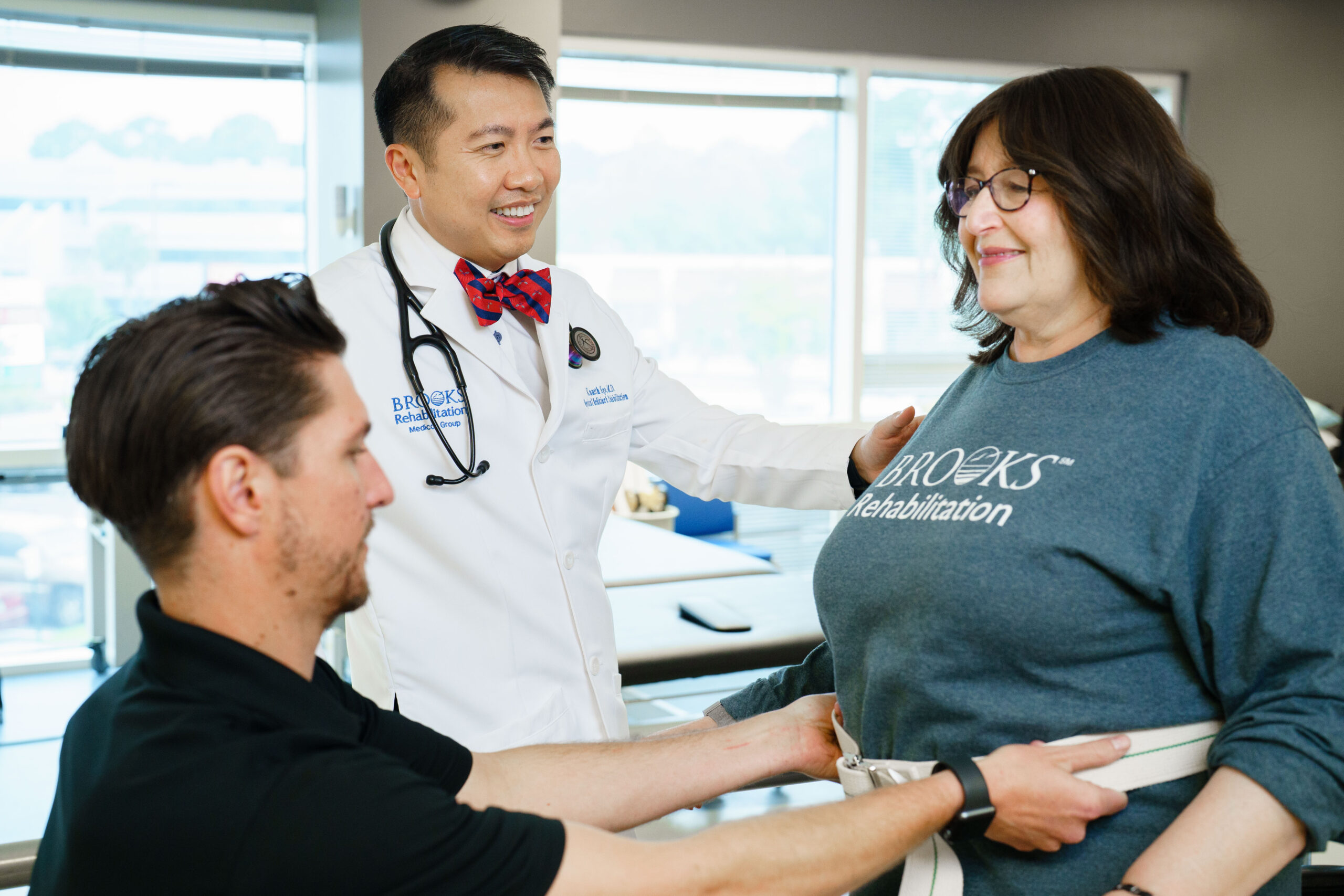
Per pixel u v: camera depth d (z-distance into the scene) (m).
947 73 5.84
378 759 0.85
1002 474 1.07
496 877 0.83
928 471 1.15
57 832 0.88
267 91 5.02
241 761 0.80
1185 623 0.99
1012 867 1.05
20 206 4.78
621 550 3.99
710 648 2.59
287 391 0.84
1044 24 5.91
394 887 0.80
